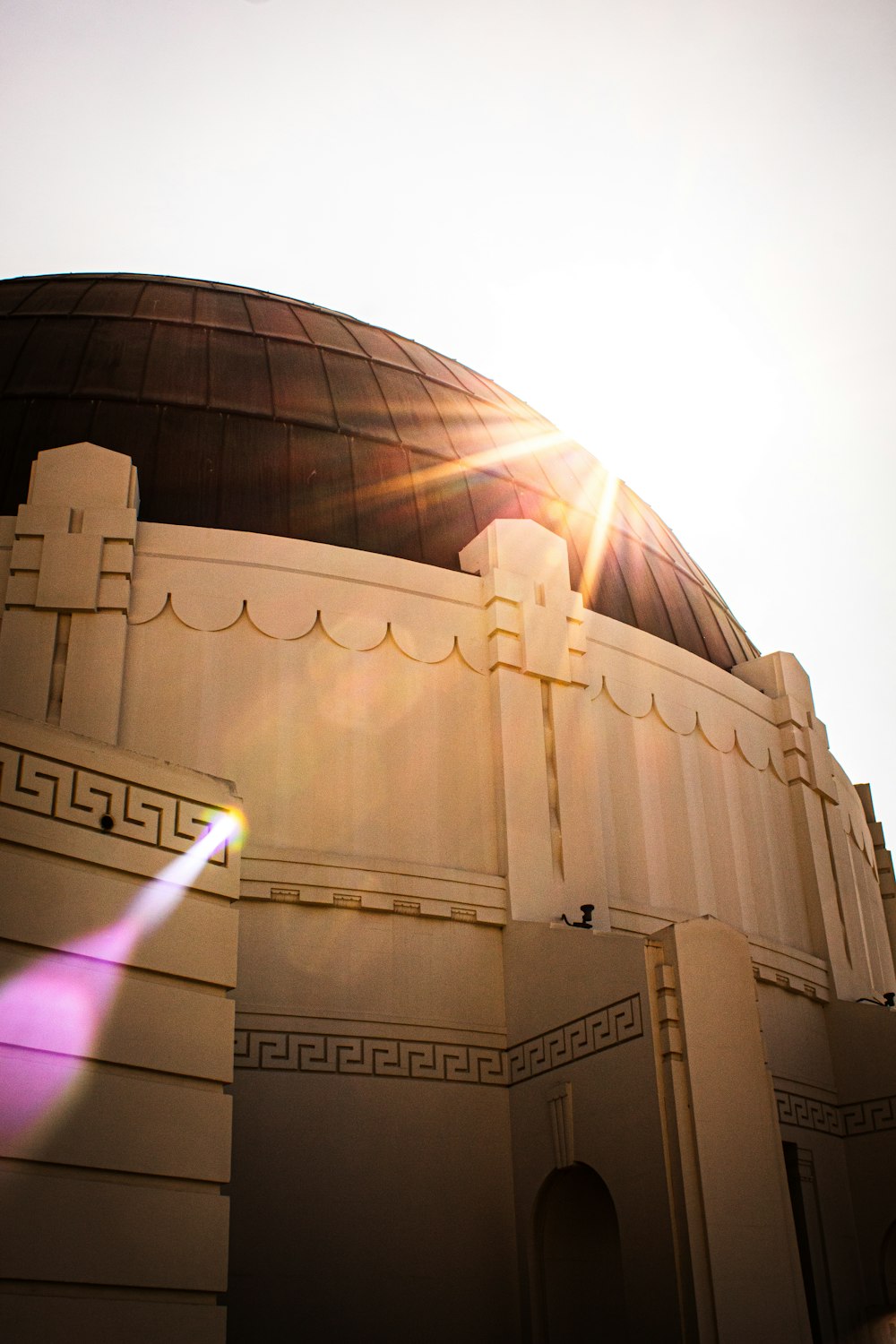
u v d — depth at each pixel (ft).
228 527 67.10
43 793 38.60
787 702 83.25
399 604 66.90
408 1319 53.31
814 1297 63.52
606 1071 53.36
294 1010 56.34
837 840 83.15
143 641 61.52
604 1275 54.60
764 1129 50.26
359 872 59.62
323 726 62.80
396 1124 56.29
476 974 60.64
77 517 62.39
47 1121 35.29
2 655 58.70
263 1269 51.80
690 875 71.10
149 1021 38.73
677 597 85.51
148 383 73.46
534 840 64.28
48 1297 33.94
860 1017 73.51
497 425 85.56
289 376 77.61
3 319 78.95
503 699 66.39
